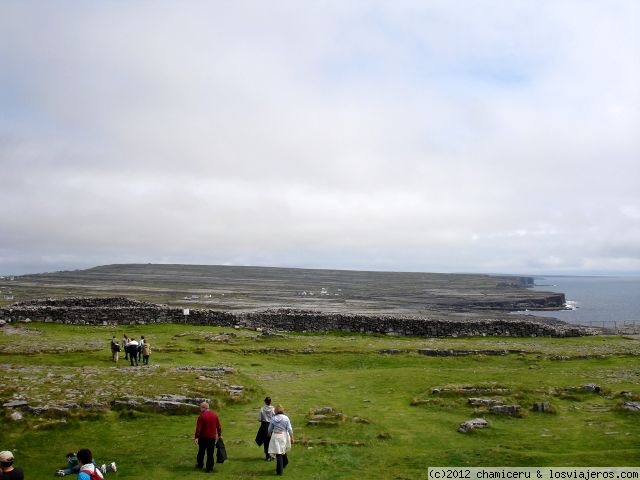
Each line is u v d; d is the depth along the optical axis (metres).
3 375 29.66
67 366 34.75
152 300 118.25
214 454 19.83
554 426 23.16
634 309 172.75
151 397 25.67
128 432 22.23
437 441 21.31
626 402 26.20
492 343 51.25
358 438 21.77
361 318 58.34
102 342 46.38
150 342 47.66
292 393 30.67
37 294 126.75
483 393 28.33
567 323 99.44
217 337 50.41
